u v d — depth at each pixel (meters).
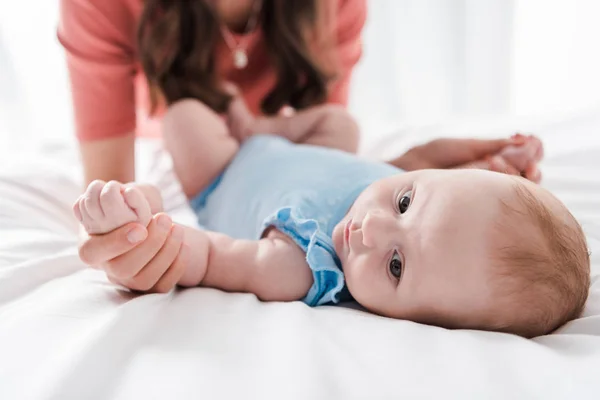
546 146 1.40
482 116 1.90
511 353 0.58
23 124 1.92
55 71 1.92
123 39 1.26
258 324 0.65
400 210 0.79
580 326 0.69
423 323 0.75
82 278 0.78
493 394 0.50
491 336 0.64
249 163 1.08
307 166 0.99
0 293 0.71
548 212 0.75
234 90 1.39
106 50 1.22
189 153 1.14
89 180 1.22
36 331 0.59
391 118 2.24
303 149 1.07
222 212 1.04
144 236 0.68
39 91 1.92
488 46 2.13
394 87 2.21
